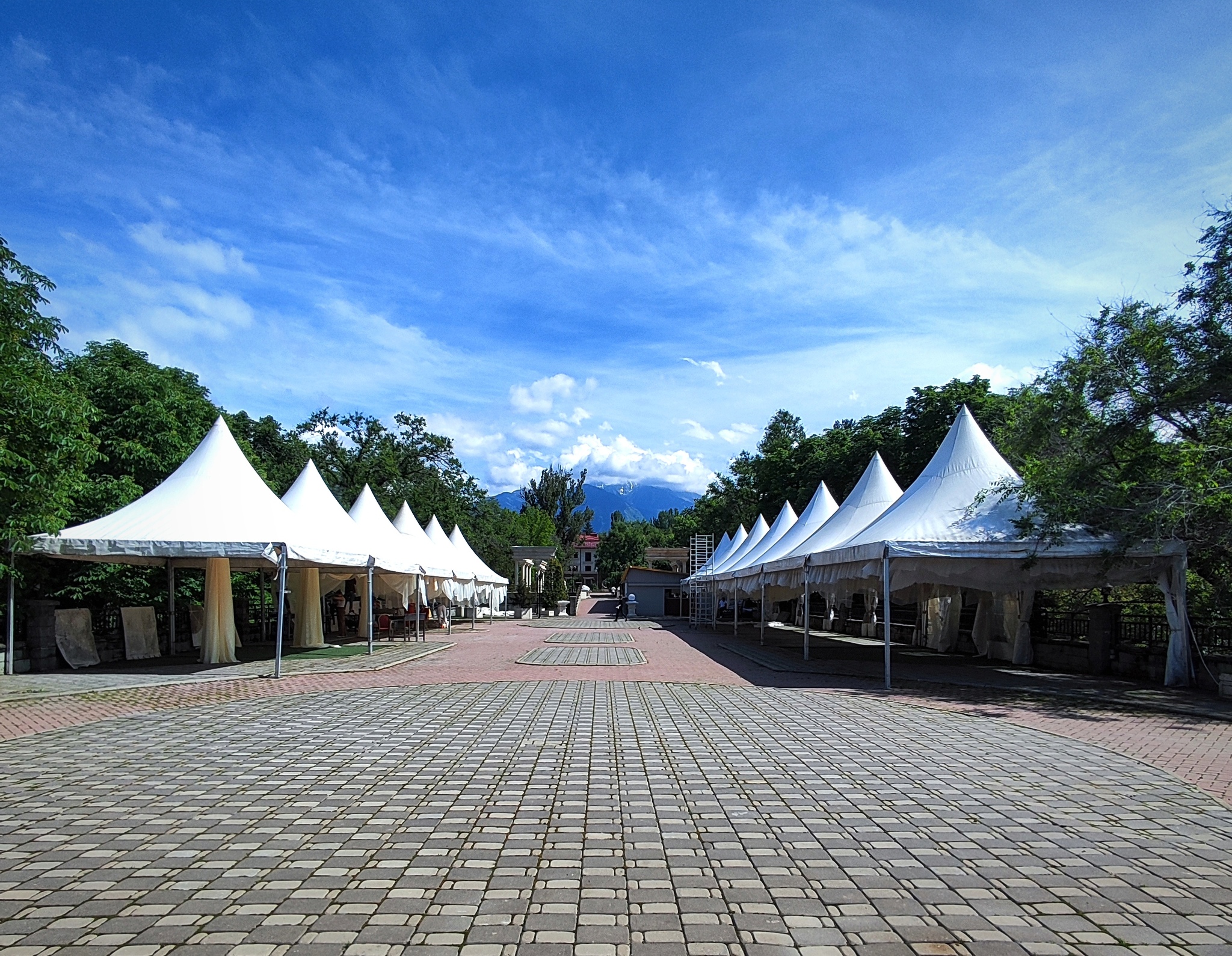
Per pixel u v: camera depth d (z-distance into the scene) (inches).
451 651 753.6
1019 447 611.5
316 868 168.1
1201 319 494.3
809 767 266.5
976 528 515.8
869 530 594.6
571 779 248.2
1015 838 192.5
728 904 151.0
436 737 316.5
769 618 1585.9
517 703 412.2
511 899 152.3
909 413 1221.1
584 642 884.0
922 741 315.0
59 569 653.9
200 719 360.2
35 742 305.3
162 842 185.0
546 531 2677.2
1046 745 307.7
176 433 708.7
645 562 2694.4
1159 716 379.9
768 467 1668.3
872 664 639.1
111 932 136.9
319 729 334.6
